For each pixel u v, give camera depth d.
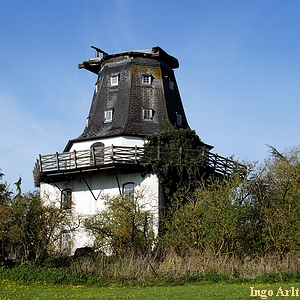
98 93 44.56
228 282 25.12
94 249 31.98
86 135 42.25
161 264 27.88
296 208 31.27
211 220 30.20
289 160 37.81
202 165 37.75
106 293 22.02
